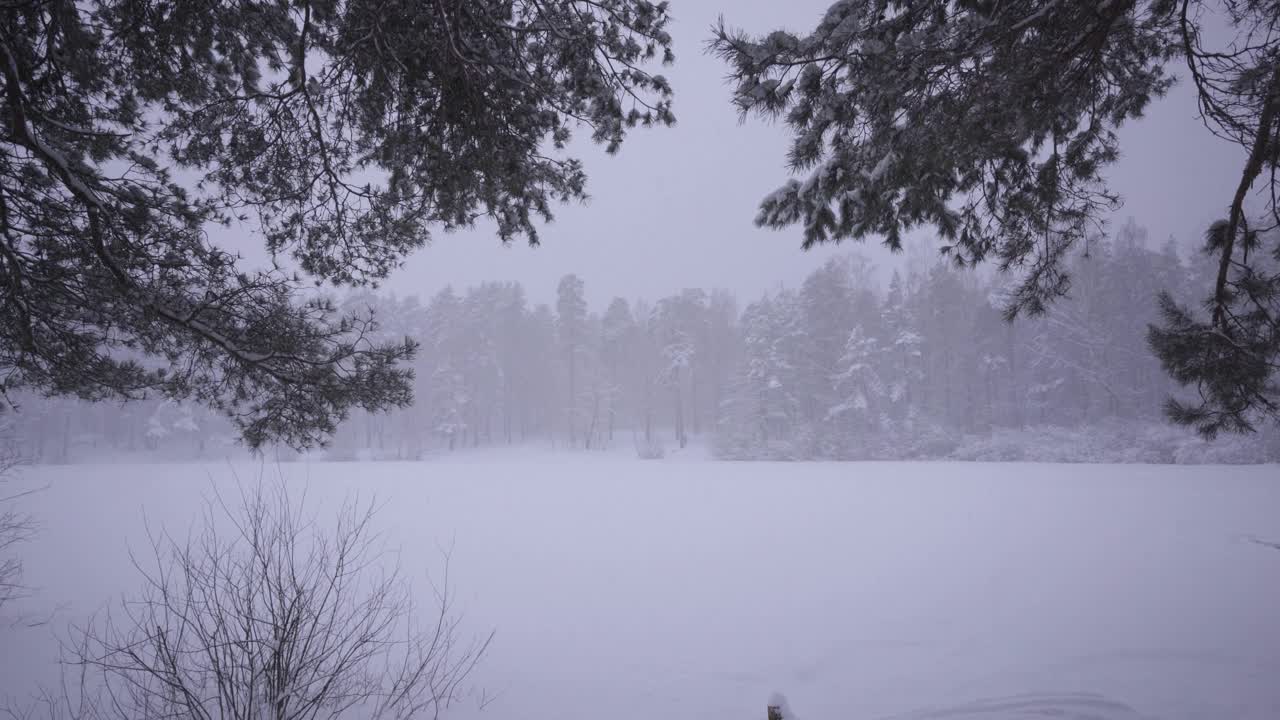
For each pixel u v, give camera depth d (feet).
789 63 10.81
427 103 11.89
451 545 40.60
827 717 16.10
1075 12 10.01
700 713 16.56
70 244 12.51
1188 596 26.48
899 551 37.96
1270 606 24.53
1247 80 11.14
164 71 12.63
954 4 9.96
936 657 20.25
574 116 12.97
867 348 151.33
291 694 11.68
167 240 13.07
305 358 14.70
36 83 11.69
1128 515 50.08
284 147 13.75
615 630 23.97
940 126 10.91
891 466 117.29
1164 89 12.71
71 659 18.51
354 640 19.76
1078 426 143.13
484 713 16.31
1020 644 21.13
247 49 13.03
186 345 14.33
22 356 13.10
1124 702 16.12
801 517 52.65
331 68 12.22
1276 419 12.34
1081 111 12.95
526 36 12.12
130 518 50.42
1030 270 14.51
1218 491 65.62
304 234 14.92
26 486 80.33
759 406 157.69
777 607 26.86
